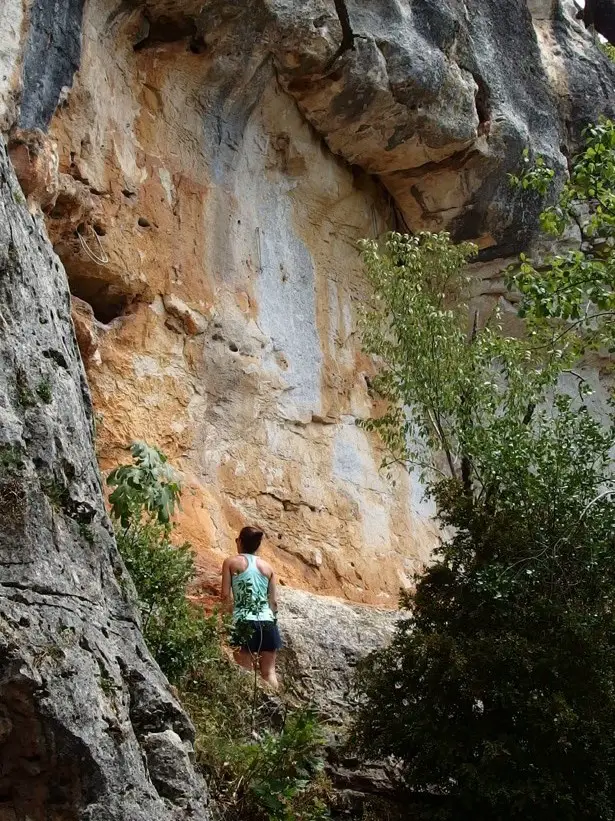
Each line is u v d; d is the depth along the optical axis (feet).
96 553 16.53
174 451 32.73
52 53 28.53
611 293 30.89
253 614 24.43
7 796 14.58
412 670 23.03
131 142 33.65
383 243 42.52
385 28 37.06
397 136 39.27
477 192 41.91
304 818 20.58
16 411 16.08
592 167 32.17
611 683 21.93
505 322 44.80
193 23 34.01
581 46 49.24
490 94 41.32
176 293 34.19
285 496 35.76
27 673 14.37
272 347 37.01
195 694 21.40
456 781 22.30
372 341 35.27
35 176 27.58
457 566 24.34
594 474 25.50
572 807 21.29
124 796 14.92
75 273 31.68
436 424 32.35
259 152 38.09
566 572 23.62
